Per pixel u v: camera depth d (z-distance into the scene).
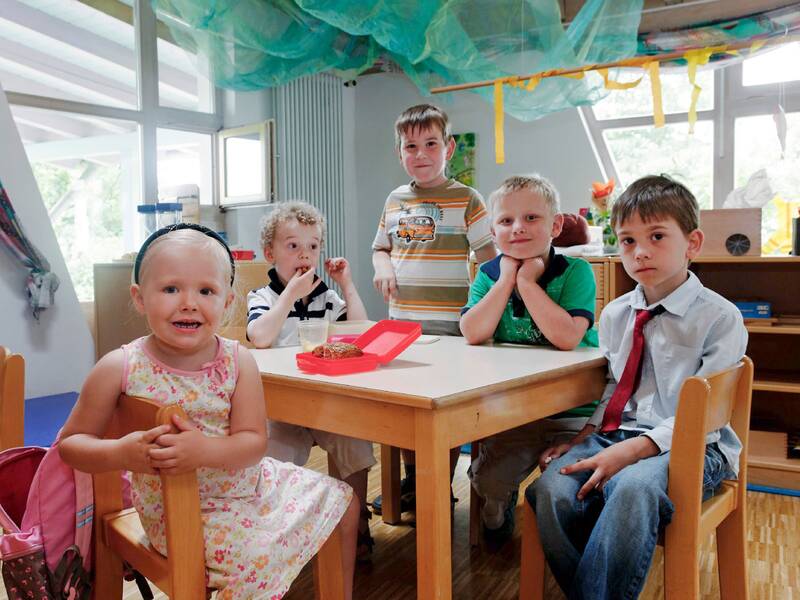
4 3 3.66
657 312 1.46
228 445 0.98
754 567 1.83
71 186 3.96
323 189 4.65
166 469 0.90
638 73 3.73
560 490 1.25
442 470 1.07
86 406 1.02
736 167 3.78
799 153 3.60
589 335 1.76
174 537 0.92
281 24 3.51
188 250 1.02
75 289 3.79
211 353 1.09
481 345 1.74
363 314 1.99
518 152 4.29
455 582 1.74
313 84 4.56
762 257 2.63
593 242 3.13
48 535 1.07
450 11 3.22
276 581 1.02
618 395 1.46
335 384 1.17
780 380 2.77
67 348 3.53
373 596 1.66
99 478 1.18
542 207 1.66
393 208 2.36
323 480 1.21
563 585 1.23
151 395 1.03
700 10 3.30
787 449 2.67
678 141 3.99
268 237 1.92
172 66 4.27
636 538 1.11
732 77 3.72
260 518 1.07
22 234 3.22
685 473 1.14
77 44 3.88
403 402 1.07
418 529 1.08
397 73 4.45
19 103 3.46
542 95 3.56
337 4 3.11
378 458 2.83
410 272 2.27
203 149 4.54
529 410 1.30
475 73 3.71
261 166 4.07
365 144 4.91
